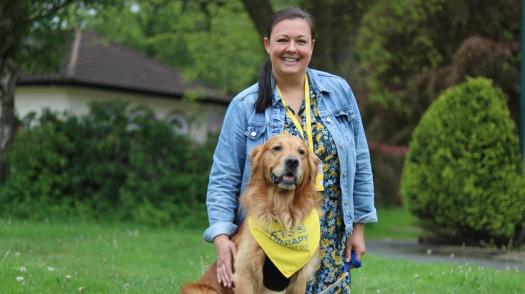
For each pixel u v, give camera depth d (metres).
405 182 11.59
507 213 10.53
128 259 8.34
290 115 4.41
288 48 4.25
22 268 6.38
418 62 20.59
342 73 14.53
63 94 20.66
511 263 9.42
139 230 12.05
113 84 21.31
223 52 20.91
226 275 4.23
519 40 18.77
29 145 12.98
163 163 13.55
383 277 7.54
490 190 10.59
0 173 13.16
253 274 4.29
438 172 10.99
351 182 4.46
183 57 33.69
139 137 13.47
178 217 13.19
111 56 23.22
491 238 10.94
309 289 4.48
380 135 23.42
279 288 4.32
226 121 4.49
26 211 12.54
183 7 15.66
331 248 4.48
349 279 4.56
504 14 18.66
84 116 13.40
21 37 12.63
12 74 13.23
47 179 12.92
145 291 6.07
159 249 9.50
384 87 21.16
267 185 4.29
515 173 10.70
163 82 23.62
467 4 18.34
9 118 13.28
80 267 7.21
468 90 11.06
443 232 11.50
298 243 4.19
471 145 10.74
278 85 4.46
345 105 4.51
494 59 17.83
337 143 4.39
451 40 19.72
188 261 8.51
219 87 29.77
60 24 13.57
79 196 13.16
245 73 22.97
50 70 14.27
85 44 22.86
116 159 13.38
